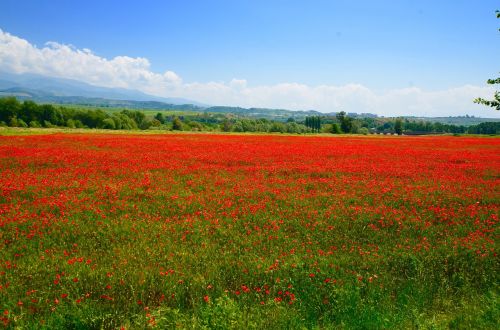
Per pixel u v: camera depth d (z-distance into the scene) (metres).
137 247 9.72
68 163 25.02
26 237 10.32
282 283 7.85
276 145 46.22
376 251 9.78
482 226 12.32
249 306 7.07
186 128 126.19
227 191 17.14
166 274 8.00
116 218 12.41
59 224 11.38
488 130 168.00
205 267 8.67
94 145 39.38
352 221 12.70
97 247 9.91
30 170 22.02
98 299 7.04
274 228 11.70
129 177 20.67
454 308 7.27
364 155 35.69
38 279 7.77
